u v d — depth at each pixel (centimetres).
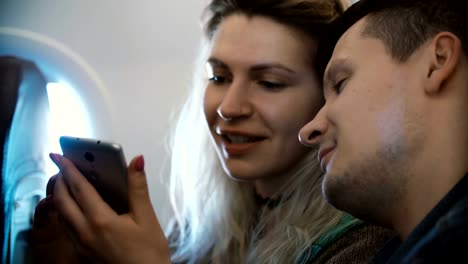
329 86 67
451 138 54
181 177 132
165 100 168
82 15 169
